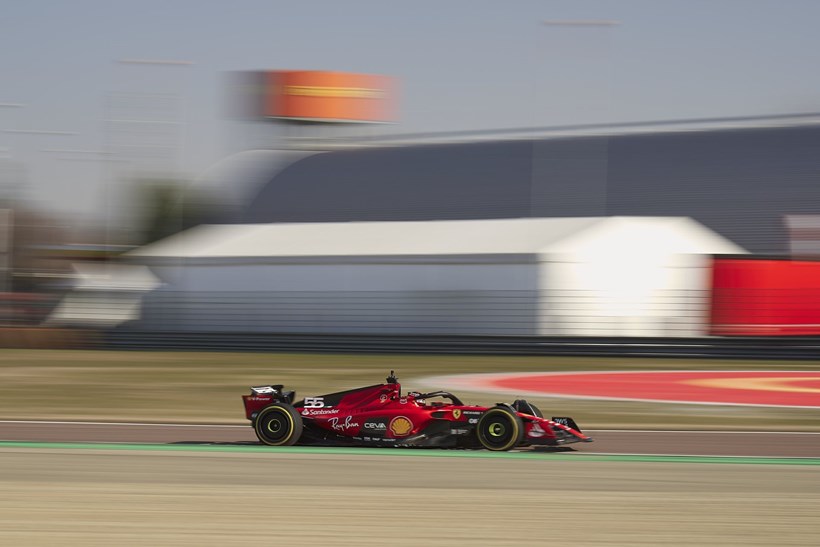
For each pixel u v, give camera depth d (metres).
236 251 133.00
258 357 106.50
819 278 114.31
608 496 29.70
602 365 95.56
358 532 24.86
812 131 169.38
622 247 115.75
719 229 144.25
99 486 30.69
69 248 149.00
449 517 26.61
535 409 41.72
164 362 98.94
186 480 31.92
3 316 129.62
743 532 25.27
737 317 112.06
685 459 38.09
